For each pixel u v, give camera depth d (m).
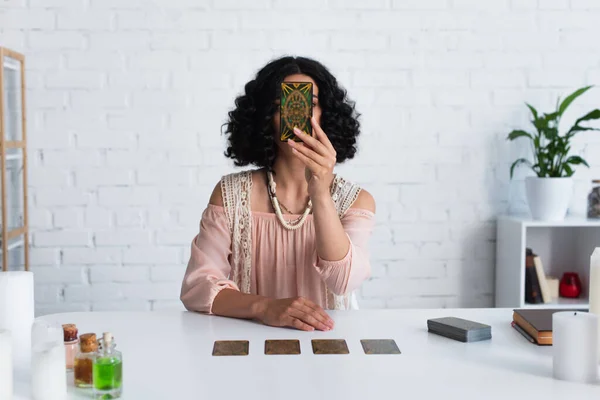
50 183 2.79
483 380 1.13
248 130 1.67
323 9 2.82
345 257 1.55
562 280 2.90
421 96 2.88
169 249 2.84
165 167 2.82
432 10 2.85
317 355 1.25
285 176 1.68
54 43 2.75
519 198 2.93
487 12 2.87
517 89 2.90
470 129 2.90
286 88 1.47
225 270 1.67
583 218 2.79
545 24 2.88
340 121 1.67
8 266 2.67
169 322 1.49
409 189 2.90
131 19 2.77
